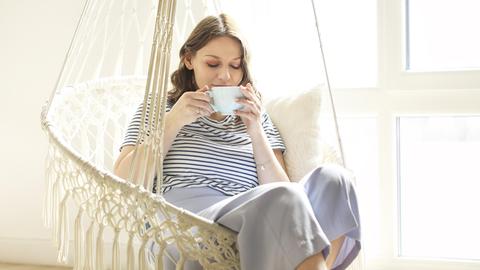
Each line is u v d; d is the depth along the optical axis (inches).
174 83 81.7
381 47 108.5
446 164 109.4
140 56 101.1
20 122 121.3
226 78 76.9
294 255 54.9
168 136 73.3
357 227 62.2
